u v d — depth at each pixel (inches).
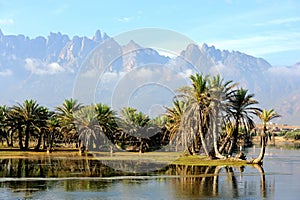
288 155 2888.8
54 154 2768.2
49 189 1032.2
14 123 3201.3
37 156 2501.2
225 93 1967.3
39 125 3213.6
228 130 2278.5
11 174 1380.4
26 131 3245.6
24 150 3154.5
